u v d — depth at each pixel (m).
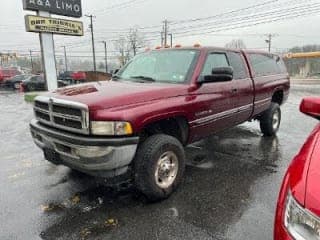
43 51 16.77
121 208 3.64
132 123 3.37
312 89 21.27
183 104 4.00
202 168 4.92
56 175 4.71
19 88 28.81
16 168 5.08
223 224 3.27
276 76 6.84
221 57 5.04
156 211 3.56
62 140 3.50
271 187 4.17
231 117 5.15
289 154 5.61
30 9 16.25
